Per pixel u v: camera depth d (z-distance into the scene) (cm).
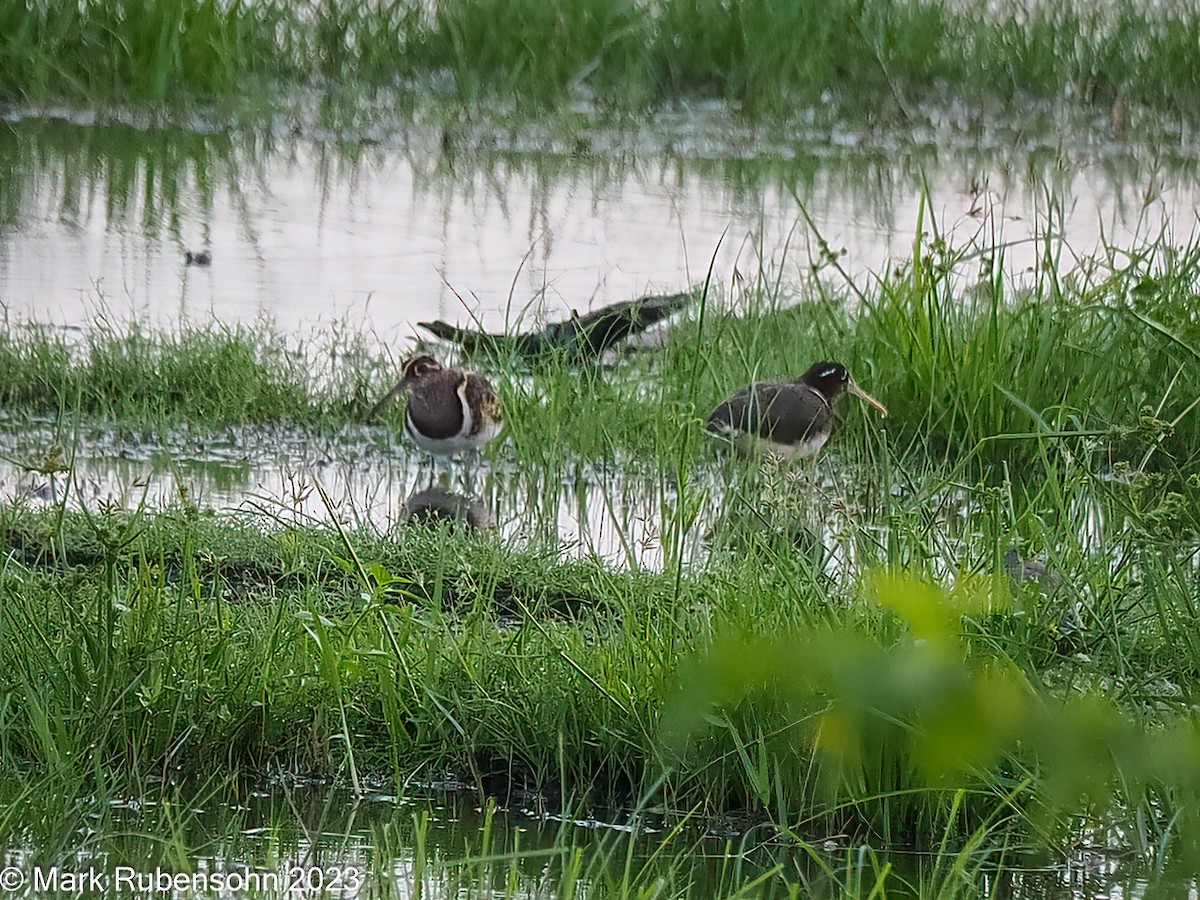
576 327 1450
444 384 1235
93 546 959
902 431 1349
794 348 1459
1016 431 1328
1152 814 703
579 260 1817
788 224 1997
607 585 935
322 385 1422
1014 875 696
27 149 2262
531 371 1466
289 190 2134
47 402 1337
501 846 707
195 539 963
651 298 1538
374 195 2125
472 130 2494
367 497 1180
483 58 2638
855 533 915
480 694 779
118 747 747
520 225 1983
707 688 452
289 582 949
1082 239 1938
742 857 707
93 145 2320
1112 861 707
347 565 840
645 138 2514
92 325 1501
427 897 654
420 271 1766
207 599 870
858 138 2575
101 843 684
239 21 2583
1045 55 2766
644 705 771
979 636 705
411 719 775
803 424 1224
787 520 941
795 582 832
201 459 1244
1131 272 1430
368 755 770
